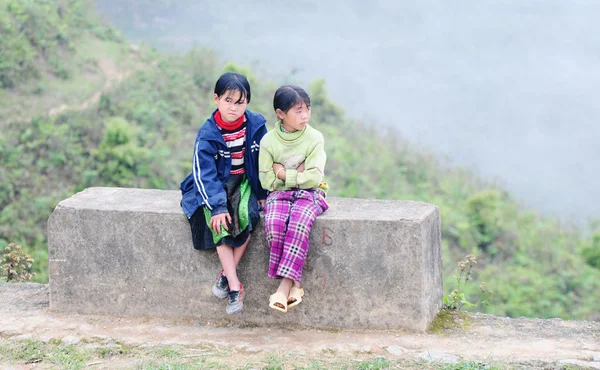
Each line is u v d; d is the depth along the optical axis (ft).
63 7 79.00
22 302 18.81
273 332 16.76
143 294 17.52
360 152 66.54
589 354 15.80
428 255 16.92
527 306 50.42
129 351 15.72
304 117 15.48
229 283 16.11
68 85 69.05
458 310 18.72
